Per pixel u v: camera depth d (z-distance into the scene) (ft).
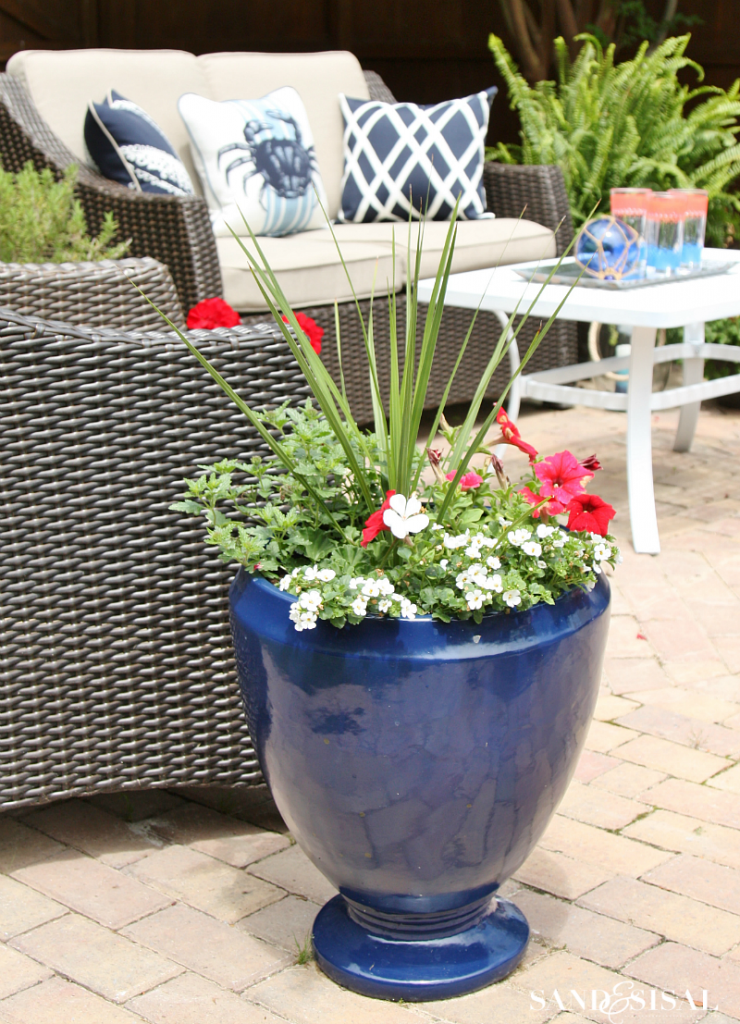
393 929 4.16
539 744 3.76
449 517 4.04
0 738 4.72
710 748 5.97
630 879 4.85
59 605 4.67
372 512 3.93
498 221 12.57
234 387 4.75
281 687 3.75
